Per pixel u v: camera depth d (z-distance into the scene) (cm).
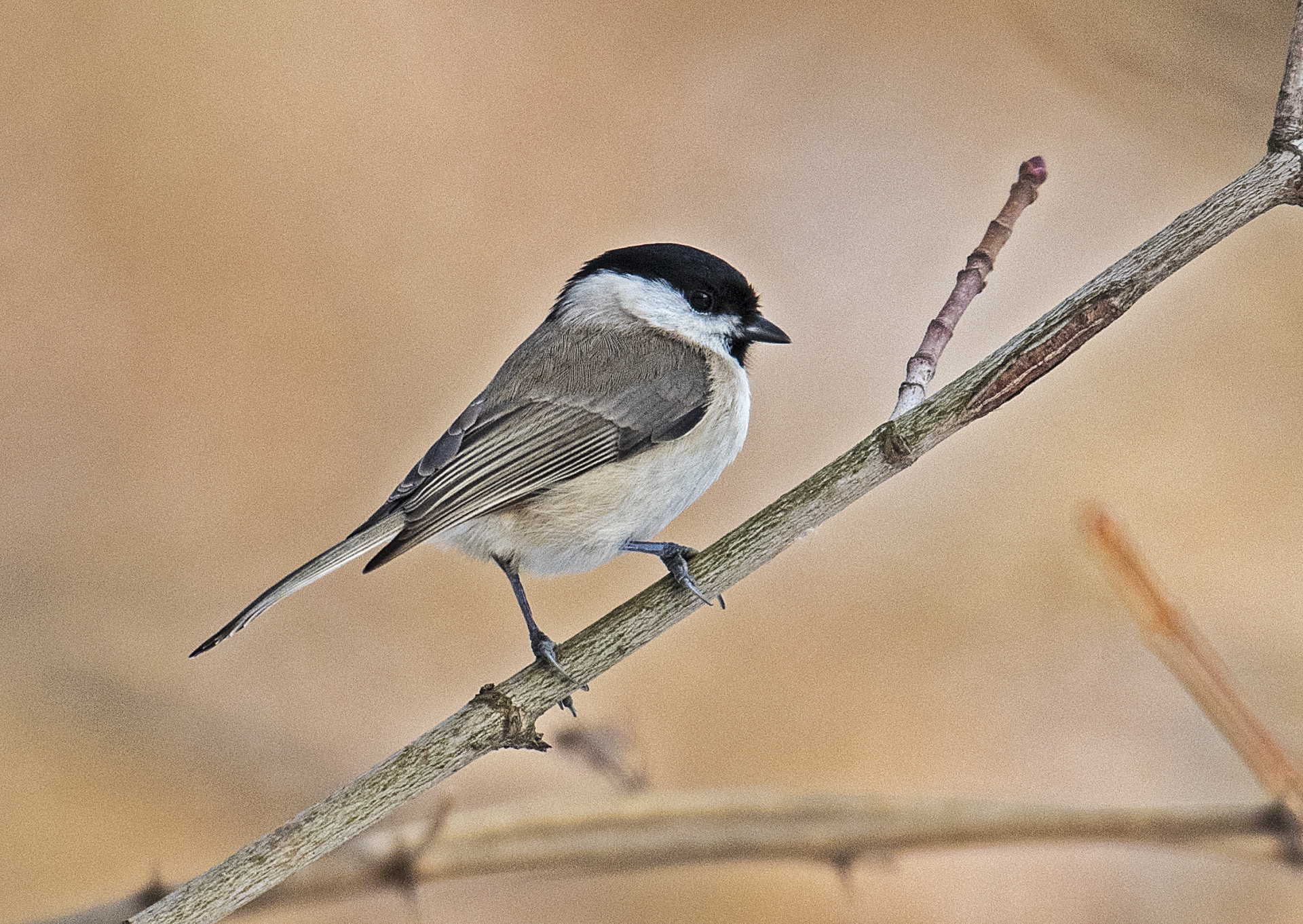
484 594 1109
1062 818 541
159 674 1026
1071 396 1141
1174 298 1148
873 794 576
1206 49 1045
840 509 546
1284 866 511
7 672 996
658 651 1073
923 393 596
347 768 1005
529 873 570
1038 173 626
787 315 1198
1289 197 504
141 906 539
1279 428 1097
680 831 583
